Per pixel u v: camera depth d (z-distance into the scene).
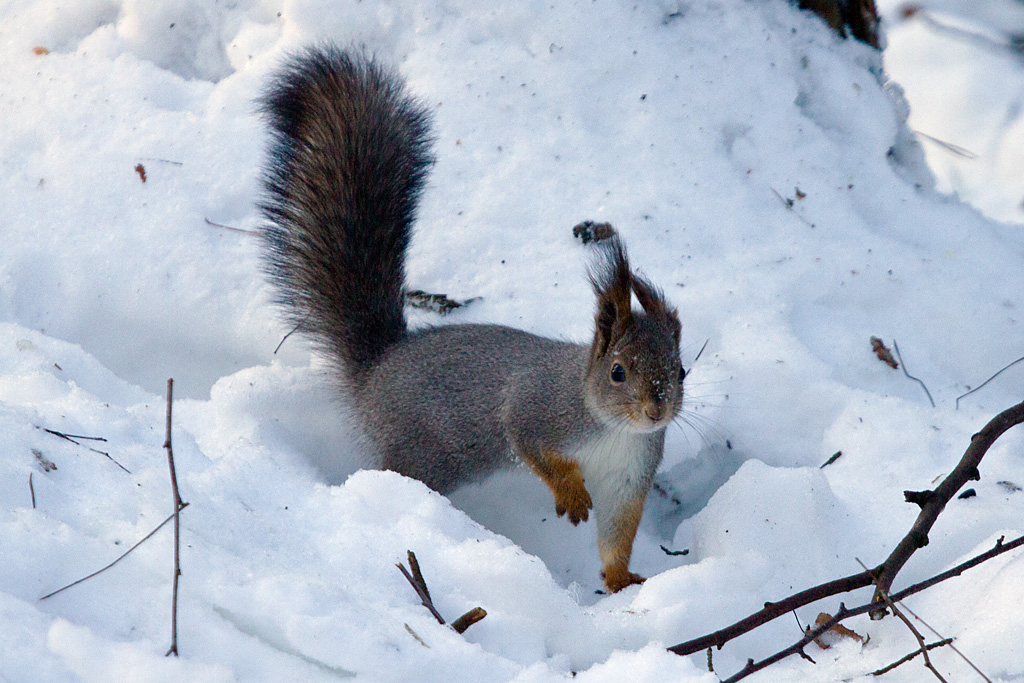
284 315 10.11
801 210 11.58
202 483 6.47
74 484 6.23
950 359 10.47
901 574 7.46
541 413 8.65
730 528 7.98
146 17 12.20
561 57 12.11
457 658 5.58
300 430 9.41
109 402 8.85
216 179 11.03
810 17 13.05
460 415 9.06
